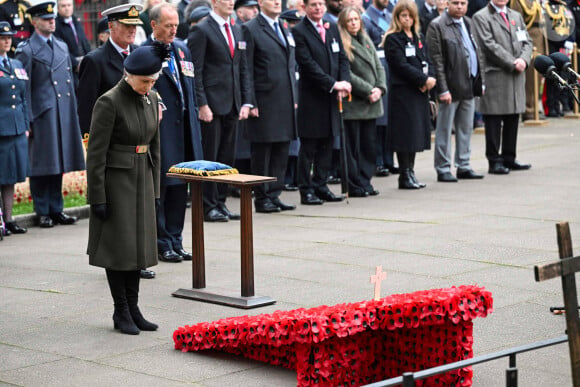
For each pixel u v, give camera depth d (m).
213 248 18.30
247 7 24.03
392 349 11.02
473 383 11.05
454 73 24.62
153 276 16.05
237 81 20.84
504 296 14.38
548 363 11.58
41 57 21.34
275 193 22.05
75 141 21.72
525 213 20.69
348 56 22.86
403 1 23.84
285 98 21.81
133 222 13.05
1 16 25.98
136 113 13.09
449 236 18.61
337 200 23.05
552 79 15.11
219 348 12.06
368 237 18.75
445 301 10.42
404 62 23.75
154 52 12.98
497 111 25.66
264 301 14.26
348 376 10.75
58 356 12.16
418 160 29.17
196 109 17.55
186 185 17.39
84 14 33.62
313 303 14.22
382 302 10.78
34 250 18.80
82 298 14.99
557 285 14.94
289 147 23.52
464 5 24.59
